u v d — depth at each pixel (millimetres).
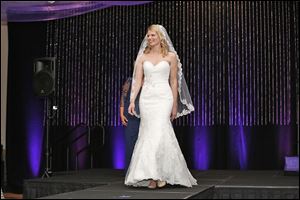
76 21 7898
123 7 7711
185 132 7340
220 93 7262
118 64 7699
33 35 8031
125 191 3689
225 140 7223
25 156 7996
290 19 7117
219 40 7324
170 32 7488
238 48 7266
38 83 6043
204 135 7281
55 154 7801
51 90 6000
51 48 7949
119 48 7711
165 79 4059
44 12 7734
